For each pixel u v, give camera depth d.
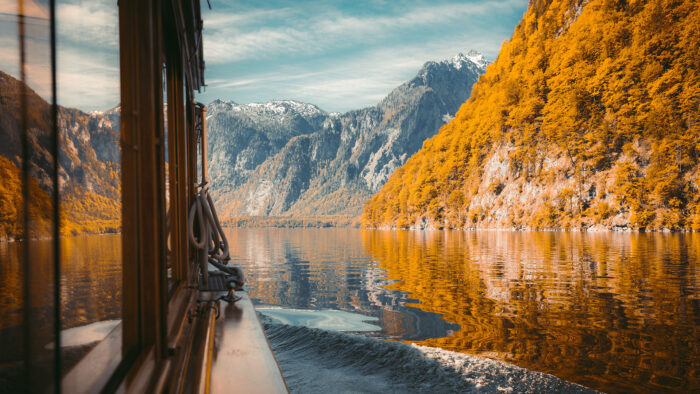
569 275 20.95
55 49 0.89
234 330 3.68
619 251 35.28
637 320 11.54
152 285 1.67
